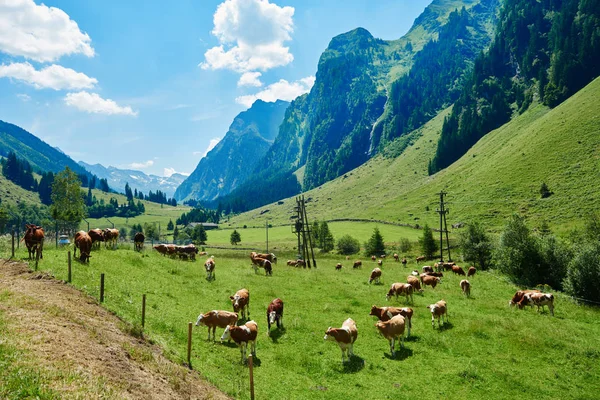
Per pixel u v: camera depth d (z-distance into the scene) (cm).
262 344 1981
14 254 2625
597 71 18738
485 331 2328
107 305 1855
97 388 1001
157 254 3959
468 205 12131
